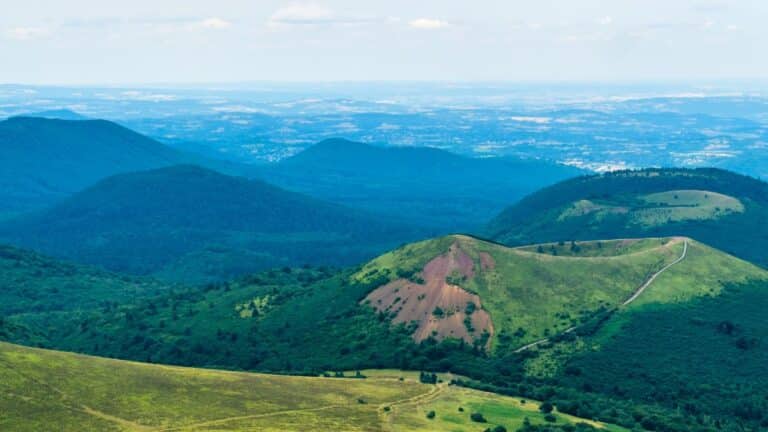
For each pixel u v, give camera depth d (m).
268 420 176.75
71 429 159.38
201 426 168.62
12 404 165.00
